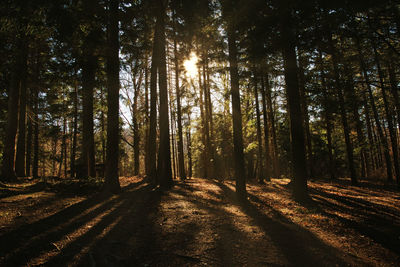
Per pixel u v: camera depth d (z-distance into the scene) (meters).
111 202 8.46
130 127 23.09
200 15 11.13
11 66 11.23
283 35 8.44
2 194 8.41
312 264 4.03
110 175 10.35
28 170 21.22
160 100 13.33
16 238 4.56
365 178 23.08
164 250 4.39
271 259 4.18
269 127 26.64
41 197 8.62
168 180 13.01
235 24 8.81
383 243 5.11
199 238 5.05
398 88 9.53
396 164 14.77
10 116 12.56
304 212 7.77
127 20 13.15
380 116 22.08
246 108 22.39
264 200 9.93
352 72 10.61
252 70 12.42
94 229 5.43
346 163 29.98
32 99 19.14
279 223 6.43
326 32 7.93
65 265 3.69
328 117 19.25
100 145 29.22
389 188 15.15
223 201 9.52
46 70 15.85
